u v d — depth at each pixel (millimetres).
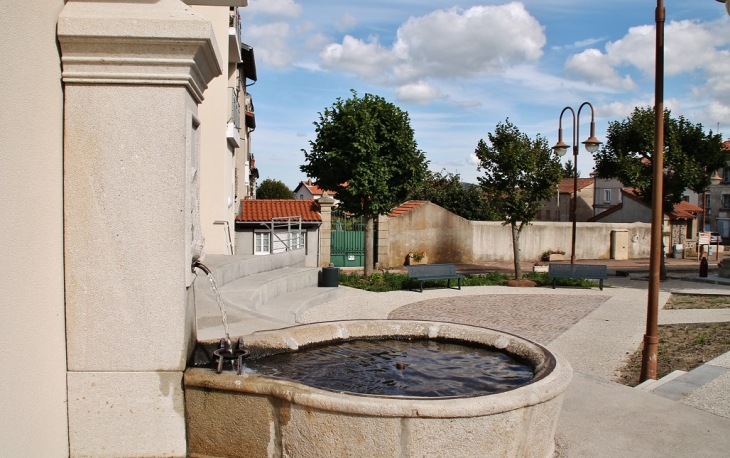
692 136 22453
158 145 3129
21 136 2686
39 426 2840
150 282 3160
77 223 3123
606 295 17156
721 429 4539
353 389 3812
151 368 3178
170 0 3199
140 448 3186
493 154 20078
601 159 23562
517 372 4227
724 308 14055
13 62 2609
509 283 19609
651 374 7336
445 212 28828
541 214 51094
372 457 2922
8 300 2588
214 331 5824
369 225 20641
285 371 4195
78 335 3143
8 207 2588
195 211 3455
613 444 4180
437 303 15312
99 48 3059
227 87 16516
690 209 39281
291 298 13594
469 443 2943
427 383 3969
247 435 3148
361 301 15359
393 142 20203
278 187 57375
